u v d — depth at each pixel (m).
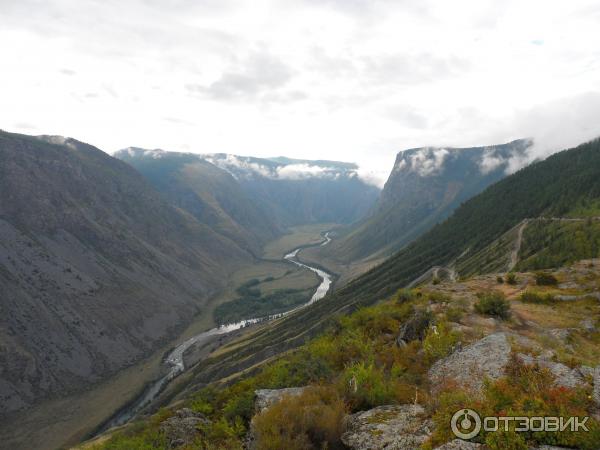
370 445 8.31
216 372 112.06
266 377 17.45
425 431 8.23
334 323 25.81
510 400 8.45
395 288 136.88
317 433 9.07
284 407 9.89
